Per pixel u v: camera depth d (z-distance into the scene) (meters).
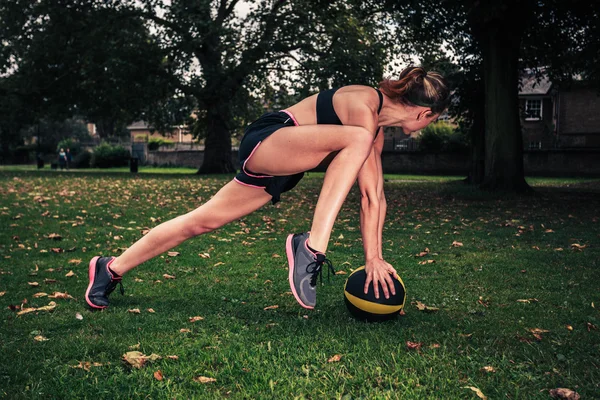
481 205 12.40
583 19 16.27
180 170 42.53
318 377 2.39
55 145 61.56
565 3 15.23
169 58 27.97
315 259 2.83
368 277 3.21
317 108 2.96
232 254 5.86
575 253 5.95
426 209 11.42
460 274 4.82
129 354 2.61
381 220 3.35
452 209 11.47
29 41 28.03
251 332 3.04
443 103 3.04
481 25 15.12
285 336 2.97
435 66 22.98
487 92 15.73
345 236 7.34
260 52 26.39
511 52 15.34
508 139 15.54
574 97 36.53
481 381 2.35
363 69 25.44
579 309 3.62
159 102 30.34
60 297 3.88
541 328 3.16
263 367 2.50
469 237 7.33
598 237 7.27
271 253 5.93
